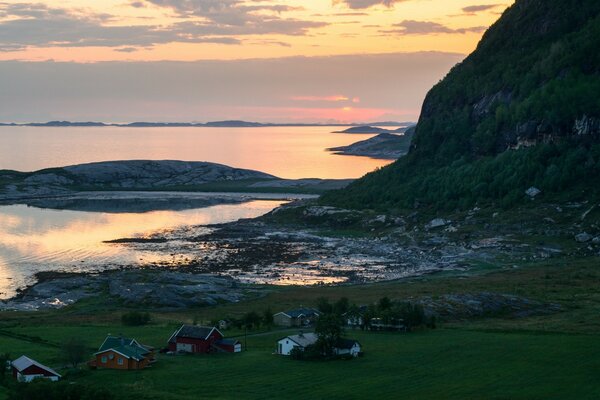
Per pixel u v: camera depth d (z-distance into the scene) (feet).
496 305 551.18
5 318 544.62
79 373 376.68
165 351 427.74
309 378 365.81
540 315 535.60
